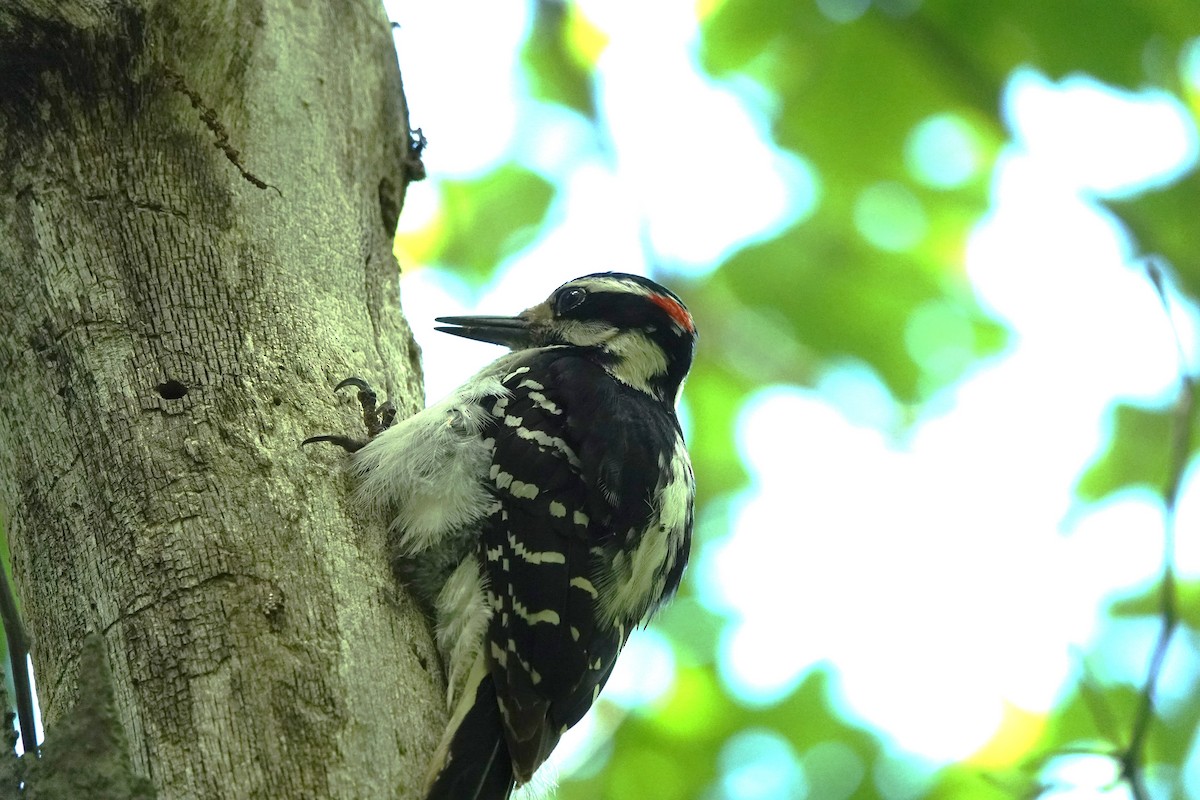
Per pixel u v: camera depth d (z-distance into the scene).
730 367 15.27
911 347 15.30
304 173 8.80
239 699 6.43
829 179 15.39
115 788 5.59
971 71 14.38
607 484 8.38
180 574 6.77
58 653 6.85
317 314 8.26
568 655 7.80
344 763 6.43
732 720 13.30
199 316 7.76
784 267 15.58
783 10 14.62
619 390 9.16
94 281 7.76
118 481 7.11
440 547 7.82
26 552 7.26
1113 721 10.84
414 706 6.96
